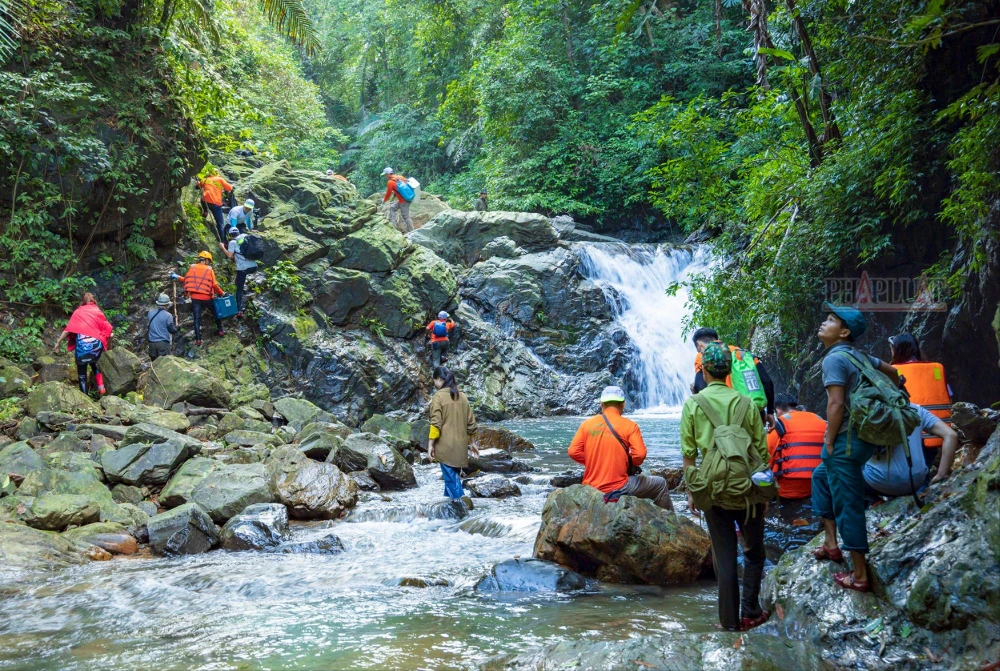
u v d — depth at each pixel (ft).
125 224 47.60
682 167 47.50
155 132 48.52
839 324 14.15
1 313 42.29
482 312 71.67
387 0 139.03
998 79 26.43
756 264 45.96
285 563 22.53
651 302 77.41
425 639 15.29
